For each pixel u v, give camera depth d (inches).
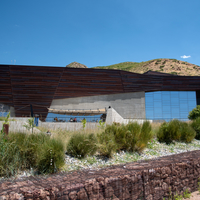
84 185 132.3
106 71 1310.3
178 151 328.2
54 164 188.9
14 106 1169.4
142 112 1327.5
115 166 206.7
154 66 4087.1
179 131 394.0
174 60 4242.1
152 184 168.7
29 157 196.7
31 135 234.8
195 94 1397.6
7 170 175.6
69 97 1240.2
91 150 249.0
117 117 797.2
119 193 146.7
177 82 1357.0
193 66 4008.4
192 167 209.0
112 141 263.9
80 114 1179.3
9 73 1178.0
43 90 1207.6
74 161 226.4
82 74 1273.4
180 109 1371.8
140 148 290.4
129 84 1326.3
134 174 157.8
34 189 122.6
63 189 124.5
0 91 1163.9
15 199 111.8
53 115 1182.9
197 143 407.2
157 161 218.2
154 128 456.8
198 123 479.5
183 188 195.2
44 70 1216.8
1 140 188.5
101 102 1294.3
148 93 1366.9
